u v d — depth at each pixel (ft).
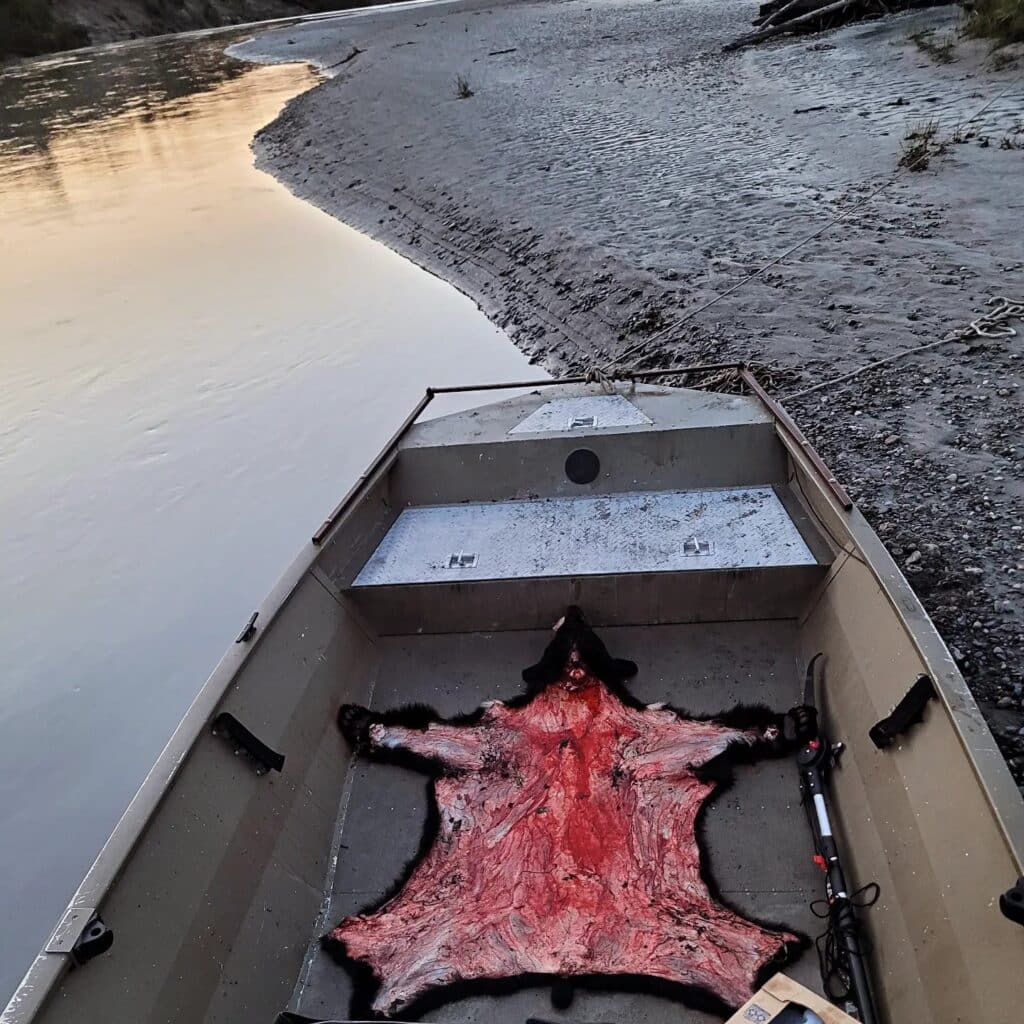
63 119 55.72
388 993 6.53
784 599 8.87
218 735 6.88
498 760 7.98
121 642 12.21
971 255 17.11
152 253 27.61
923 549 10.66
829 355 14.99
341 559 9.16
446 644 9.27
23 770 10.48
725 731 7.97
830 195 21.01
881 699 7.07
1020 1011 4.80
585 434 10.14
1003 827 5.20
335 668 8.50
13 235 30.99
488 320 20.43
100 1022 5.20
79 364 20.06
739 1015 5.54
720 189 22.79
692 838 7.25
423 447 10.32
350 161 35.24
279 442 16.30
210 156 41.78
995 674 8.96
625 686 8.66
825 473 8.86
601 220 22.41
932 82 27.55
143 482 15.57
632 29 52.21
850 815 7.07
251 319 21.76
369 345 19.72
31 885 9.15
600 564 9.02
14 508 15.20
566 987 6.43
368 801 7.93
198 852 6.29
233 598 12.73
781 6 43.06
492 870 7.14
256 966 6.39
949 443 12.46
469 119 35.94
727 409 10.32
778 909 6.87
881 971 6.15
